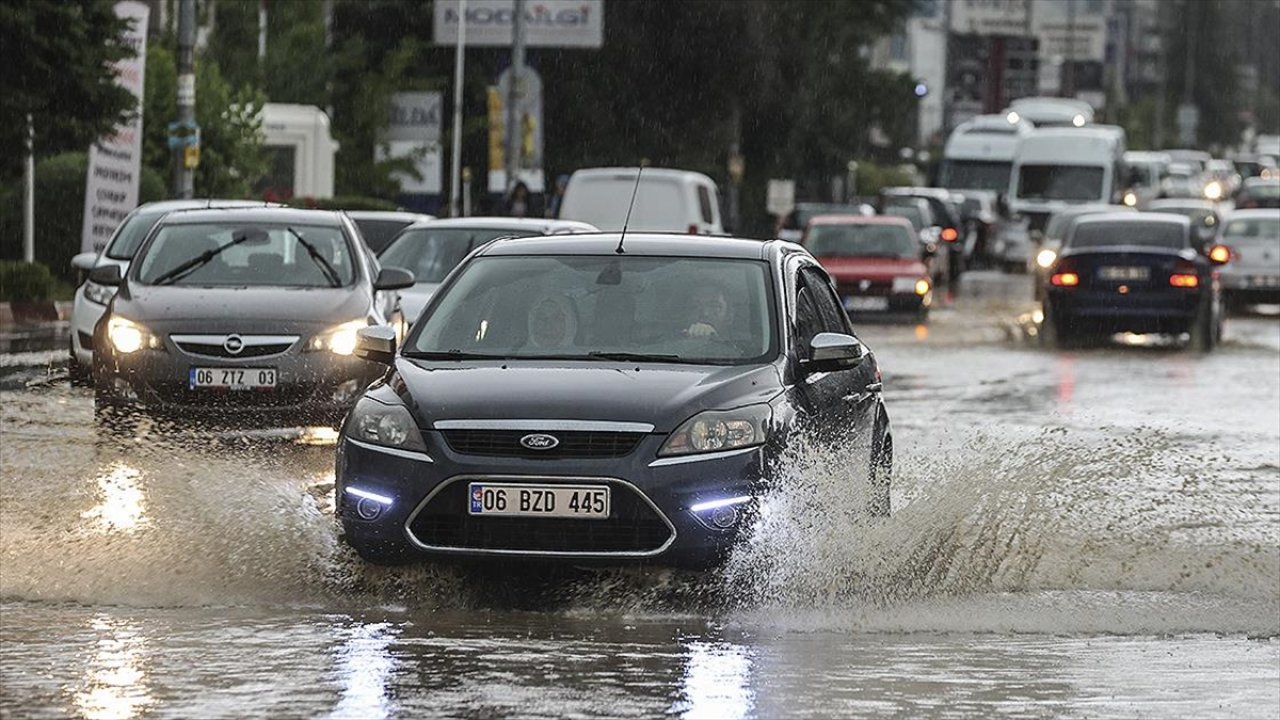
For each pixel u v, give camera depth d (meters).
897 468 31.39
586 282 27.69
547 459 24.22
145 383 38.75
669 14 160.00
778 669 20.98
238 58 135.00
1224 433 46.12
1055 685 20.56
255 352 38.97
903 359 68.62
